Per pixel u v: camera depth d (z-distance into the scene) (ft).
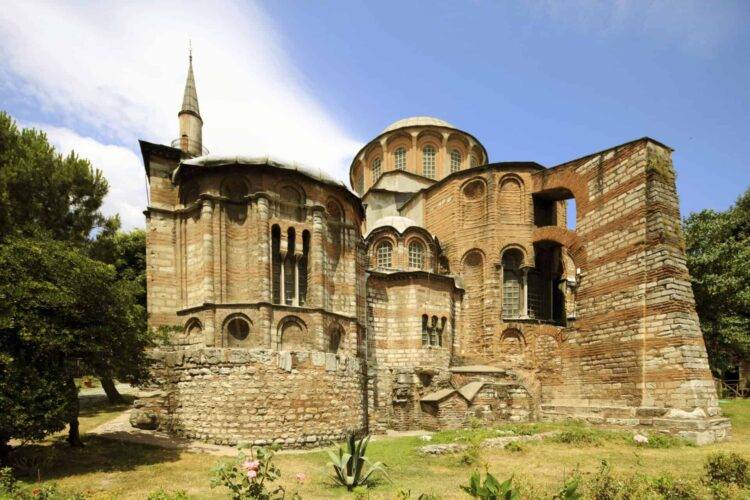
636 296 93.76
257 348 78.48
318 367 80.94
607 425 92.27
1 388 47.93
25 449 58.29
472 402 106.93
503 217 129.29
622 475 47.21
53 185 90.02
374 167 178.60
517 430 82.84
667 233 90.99
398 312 120.16
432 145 169.27
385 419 108.68
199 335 82.28
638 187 96.12
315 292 86.69
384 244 132.36
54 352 53.57
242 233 85.35
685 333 84.43
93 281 55.42
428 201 148.56
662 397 85.87
